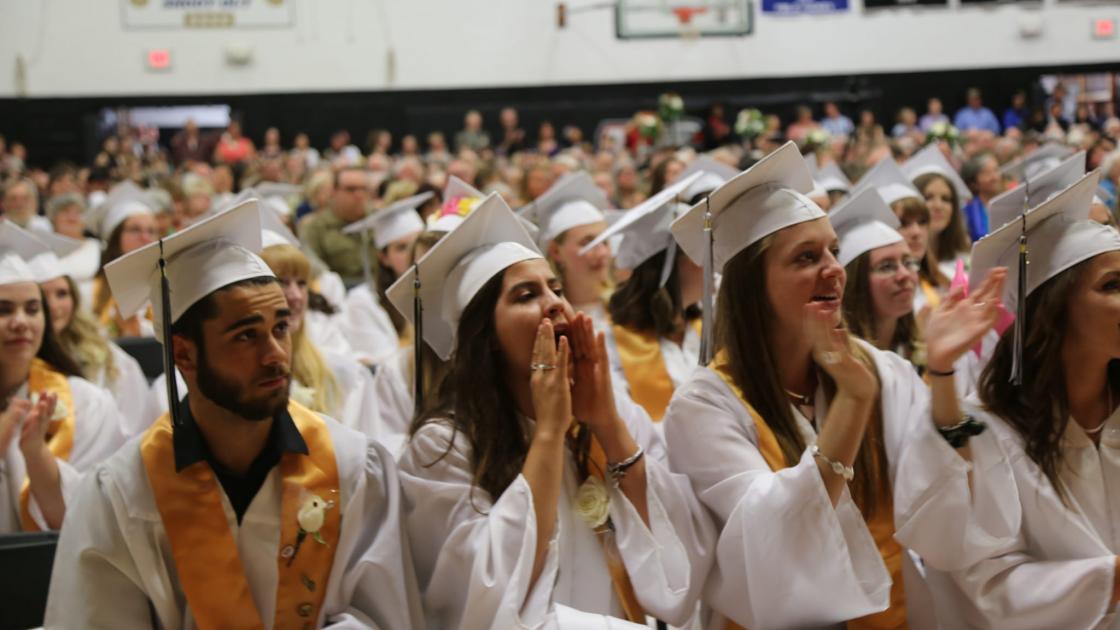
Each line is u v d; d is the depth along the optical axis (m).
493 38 17.50
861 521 2.40
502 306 2.50
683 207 4.30
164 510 2.20
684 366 4.26
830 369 2.40
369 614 2.34
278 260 4.04
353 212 8.12
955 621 2.68
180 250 2.25
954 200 5.80
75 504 2.25
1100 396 2.68
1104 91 17.53
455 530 2.39
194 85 17.11
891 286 3.72
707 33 17.59
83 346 4.41
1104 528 2.61
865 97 17.58
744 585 2.49
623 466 2.52
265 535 2.25
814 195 4.47
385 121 17.52
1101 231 2.59
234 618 2.19
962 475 2.45
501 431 2.51
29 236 4.23
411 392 4.20
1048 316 2.61
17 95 16.72
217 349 2.19
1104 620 2.48
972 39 17.64
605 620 2.28
